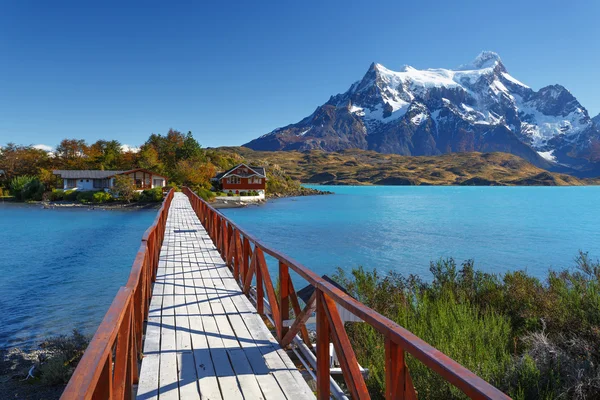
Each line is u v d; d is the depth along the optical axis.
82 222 39.62
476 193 115.19
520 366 5.46
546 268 20.52
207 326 5.00
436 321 6.82
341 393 3.45
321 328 3.09
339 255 23.56
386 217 46.28
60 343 9.88
